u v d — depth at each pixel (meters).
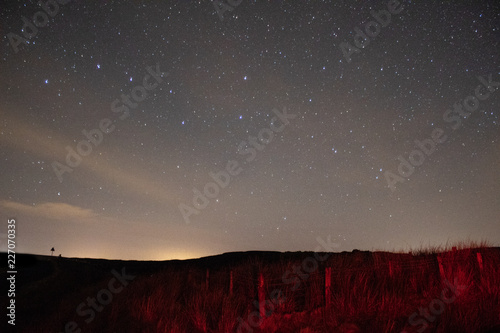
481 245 8.84
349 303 5.55
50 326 7.52
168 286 9.12
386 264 7.60
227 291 8.29
